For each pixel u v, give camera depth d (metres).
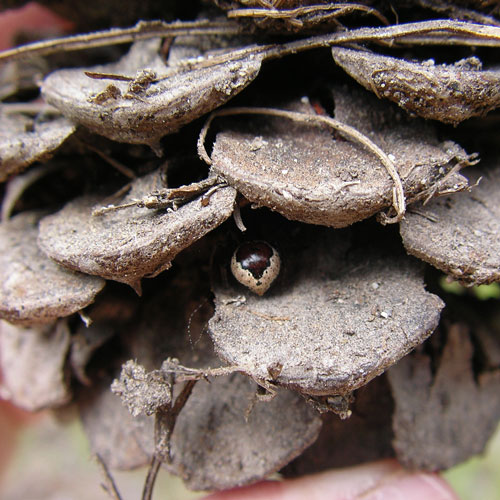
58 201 0.05
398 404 0.05
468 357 0.05
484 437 0.05
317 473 0.05
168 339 0.05
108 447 0.05
